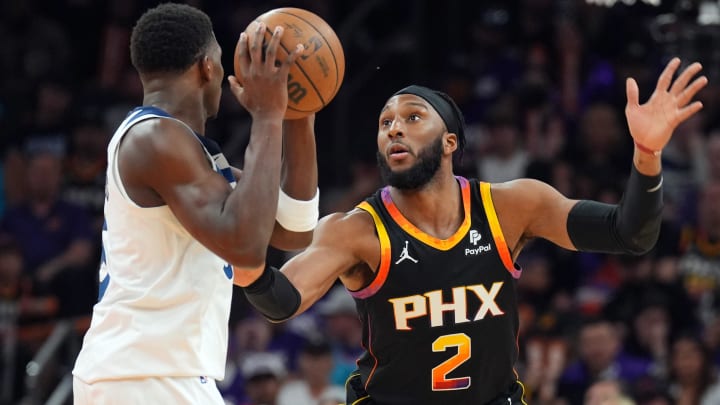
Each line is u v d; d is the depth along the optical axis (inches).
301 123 169.9
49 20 525.3
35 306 396.2
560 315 390.3
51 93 484.7
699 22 316.2
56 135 478.9
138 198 158.4
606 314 404.5
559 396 367.9
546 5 512.7
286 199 169.0
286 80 159.5
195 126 165.8
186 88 164.7
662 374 383.6
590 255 428.5
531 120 475.5
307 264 189.3
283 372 386.6
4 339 386.6
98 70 527.8
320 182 512.7
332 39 169.3
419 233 194.1
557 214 196.9
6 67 505.0
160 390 159.2
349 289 198.8
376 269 193.3
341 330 401.4
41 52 509.0
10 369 383.6
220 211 153.0
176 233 161.3
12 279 395.5
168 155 155.2
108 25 529.0
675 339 396.2
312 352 364.2
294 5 533.0
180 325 160.1
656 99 178.1
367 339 197.5
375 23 548.7
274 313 182.1
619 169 456.8
